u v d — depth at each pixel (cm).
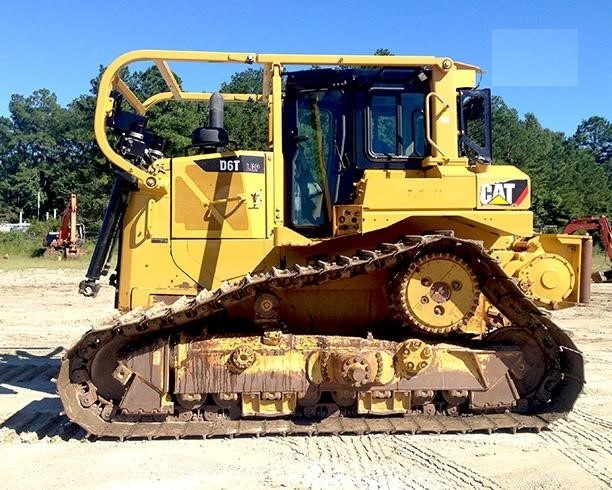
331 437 620
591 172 6638
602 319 1423
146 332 619
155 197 695
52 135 8875
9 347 1080
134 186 700
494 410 659
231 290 607
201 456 574
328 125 702
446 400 651
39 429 647
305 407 643
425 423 637
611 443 614
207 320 668
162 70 734
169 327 627
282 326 650
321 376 629
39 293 1838
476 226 662
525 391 666
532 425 633
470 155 712
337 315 681
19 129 9375
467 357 643
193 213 694
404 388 632
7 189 7431
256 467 550
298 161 702
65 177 5750
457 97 706
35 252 3516
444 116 680
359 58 665
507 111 6750
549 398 666
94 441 611
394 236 675
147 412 623
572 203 4291
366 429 624
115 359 634
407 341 629
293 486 513
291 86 702
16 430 644
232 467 550
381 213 637
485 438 620
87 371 621
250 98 836
